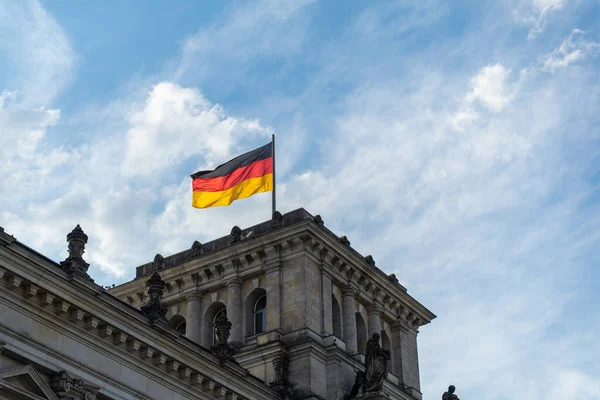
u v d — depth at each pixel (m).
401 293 101.25
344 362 89.56
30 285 61.91
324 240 92.94
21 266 61.47
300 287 90.50
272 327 90.25
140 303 99.50
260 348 88.06
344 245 94.94
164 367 70.31
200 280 96.62
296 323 89.25
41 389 61.41
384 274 99.50
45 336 62.88
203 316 95.44
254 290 93.94
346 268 95.69
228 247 94.75
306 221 91.31
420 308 103.75
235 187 98.50
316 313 90.44
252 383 78.19
